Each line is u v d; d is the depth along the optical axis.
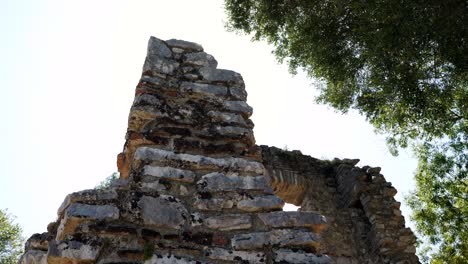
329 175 10.98
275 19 9.73
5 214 16.95
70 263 2.95
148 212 3.29
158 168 3.63
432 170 14.23
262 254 3.30
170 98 4.23
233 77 4.58
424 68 8.00
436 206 14.28
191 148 3.88
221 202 3.56
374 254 9.50
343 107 10.20
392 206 10.01
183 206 3.45
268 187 3.75
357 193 10.17
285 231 3.44
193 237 3.29
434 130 9.36
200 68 4.55
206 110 4.24
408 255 9.20
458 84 8.45
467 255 14.14
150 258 3.07
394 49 7.43
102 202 3.24
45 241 3.71
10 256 16.33
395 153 10.57
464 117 9.41
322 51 9.25
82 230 3.07
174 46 4.66
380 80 8.05
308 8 9.52
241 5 10.17
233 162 3.86
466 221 13.95
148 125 4.03
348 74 9.16
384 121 9.58
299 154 10.97
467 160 13.55
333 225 9.91
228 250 3.28
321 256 3.36
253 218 3.51
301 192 10.61
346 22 9.25
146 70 4.33
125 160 4.04
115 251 3.05
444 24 6.95
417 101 7.97
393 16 7.20
